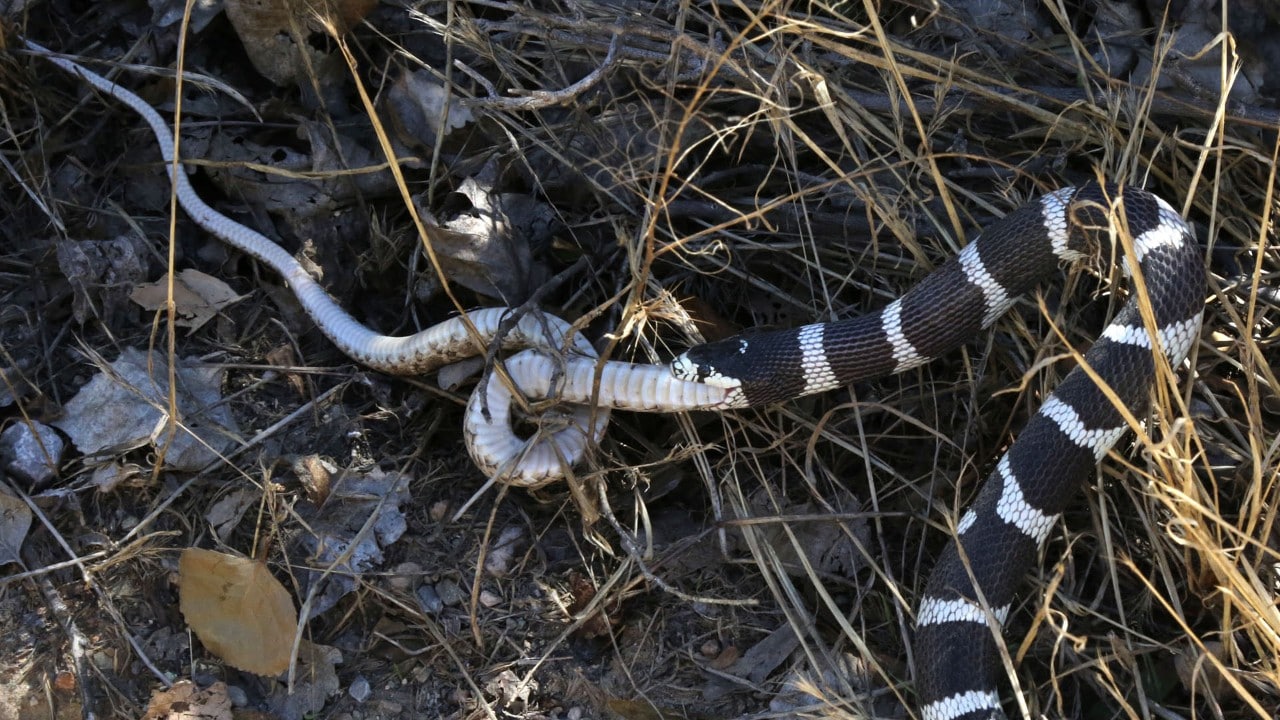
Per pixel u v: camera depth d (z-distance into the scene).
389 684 0.95
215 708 0.93
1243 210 1.00
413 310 1.01
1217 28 1.00
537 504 0.98
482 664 0.95
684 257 1.02
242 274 1.03
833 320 1.00
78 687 0.93
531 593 0.97
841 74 1.02
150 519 0.96
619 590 0.96
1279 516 0.94
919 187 1.00
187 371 0.99
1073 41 1.00
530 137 1.01
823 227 1.02
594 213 1.03
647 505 0.99
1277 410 0.97
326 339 1.01
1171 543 0.95
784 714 0.93
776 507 0.97
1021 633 0.96
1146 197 0.96
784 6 1.00
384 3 1.04
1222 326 0.98
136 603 0.95
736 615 0.96
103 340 1.00
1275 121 0.98
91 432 0.97
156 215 1.03
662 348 1.01
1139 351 0.95
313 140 1.02
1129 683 0.94
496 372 0.97
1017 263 0.97
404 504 0.98
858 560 0.97
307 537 0.96
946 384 1.00
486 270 1.00
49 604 0.94
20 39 1.03
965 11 1.03
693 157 1.03
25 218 1.02
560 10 1.04
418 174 1.03
